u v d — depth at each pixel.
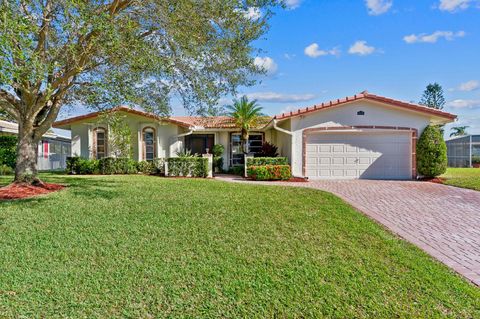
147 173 19.59
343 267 5.14
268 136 23.58
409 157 17.53
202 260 5.36
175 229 6.92
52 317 3.77
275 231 6.91
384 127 17.31
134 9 9.02
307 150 17.62
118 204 9.01
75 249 5.73
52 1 7.77
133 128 20.16
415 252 5.92
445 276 4.88
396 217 8.60
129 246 5.92
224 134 23.36
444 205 10.16
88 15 6.96
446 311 3.93
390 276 4.85
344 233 6.85
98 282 4.58
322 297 4.23
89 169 19.05
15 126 24.38
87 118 19.98
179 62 9.73
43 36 8.03
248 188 12.78
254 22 9.83
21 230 6.66
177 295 4.26
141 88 10.84
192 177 18.20
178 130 21.45
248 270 5.00
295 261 5.36
